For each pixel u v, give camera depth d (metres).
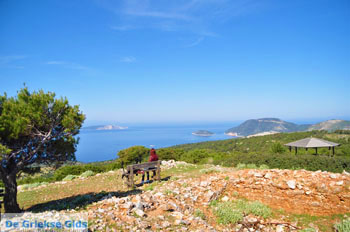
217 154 28.48
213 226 6.69
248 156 17.41
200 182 9.64
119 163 26.17
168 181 10.58
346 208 7.27
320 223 7.00
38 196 9.99
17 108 6.62
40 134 7.14
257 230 6.74
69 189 11.00
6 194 6.75
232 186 9.68
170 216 6.20
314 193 7.87
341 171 12.26
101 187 10.77
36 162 7.64
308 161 13.76
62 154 8.23
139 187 9.90
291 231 6.64
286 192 8.34
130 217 5.68
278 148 22.77
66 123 7.30
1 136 6.53
